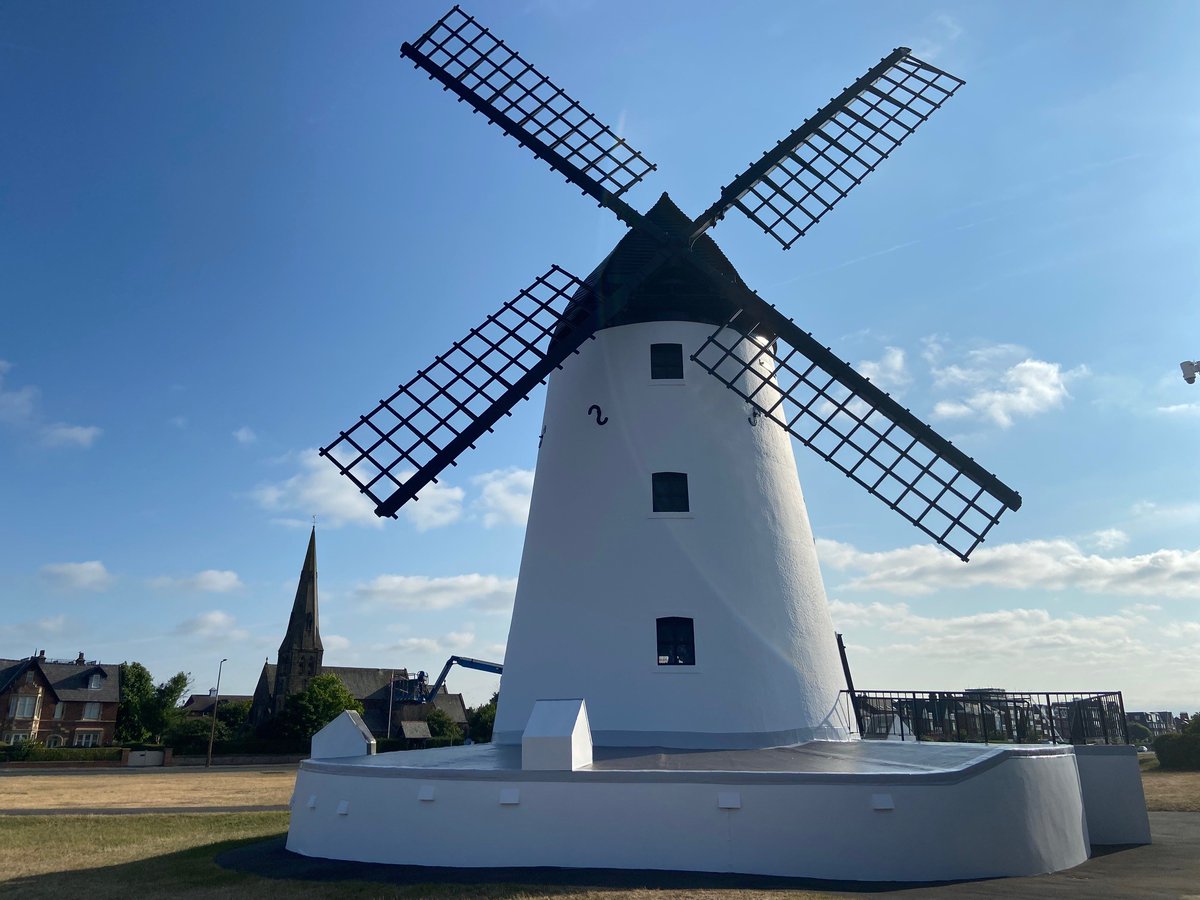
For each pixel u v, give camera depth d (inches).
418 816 469.4
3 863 615.5
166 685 3161.9
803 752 567.5
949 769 453.7
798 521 711.7
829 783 438.6
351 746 571.5
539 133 767.7
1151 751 1684.3
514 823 454.3
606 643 631.2
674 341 716.0
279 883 443.5
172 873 513.0
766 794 440.1
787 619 655.8
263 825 852.6
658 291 730.8
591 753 499.5
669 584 637.9
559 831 449.1
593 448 695.7
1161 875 450.6
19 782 1565.0
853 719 682.2
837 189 784.9
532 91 790.5
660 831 442.0
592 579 652.1
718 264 767.7
